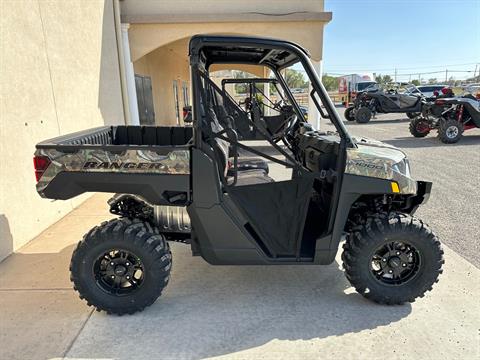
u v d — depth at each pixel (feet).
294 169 8.73
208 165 8.00
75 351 7.45
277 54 9.79
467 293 9.40
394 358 7.22
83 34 18.31
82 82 18.08
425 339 7.73
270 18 25.48
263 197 8.50
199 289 9.77
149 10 26.16
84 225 14.43
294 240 8.68
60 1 15.76
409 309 8.80
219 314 8.66
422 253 8.56
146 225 8.64
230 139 8.32
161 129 12.92
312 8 26.08
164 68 39.55
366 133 40.29
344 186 8.16
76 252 8.36
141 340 7.77
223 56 10.63
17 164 12.37
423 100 50.49
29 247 12.41
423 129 35.27
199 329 8.11
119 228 8.35
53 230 13.93
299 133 11.64
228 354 7.36
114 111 22.97
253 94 15.62
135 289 8.57
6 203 11.73
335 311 8.75
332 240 8.45
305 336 7.87
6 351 7.47
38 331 8.08
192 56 7.77
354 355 7.30
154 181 8.09
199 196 8.13
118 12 23.43
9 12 12.15
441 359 7.17
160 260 8.37
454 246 12.09
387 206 9.37
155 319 8.48
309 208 9.77
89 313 8.73
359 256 8.59
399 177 8.21
